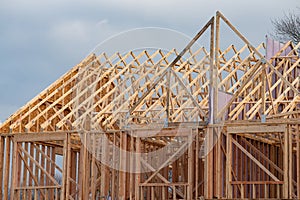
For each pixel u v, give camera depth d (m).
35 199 27.53
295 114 27.53
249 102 27.48
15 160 27.52
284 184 24.52
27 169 27.80
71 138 28.77
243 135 26.77
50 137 27.23
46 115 28.33
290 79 30.78
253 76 29.05
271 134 27.31
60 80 29.58
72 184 30.72
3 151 27.88
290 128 24.69
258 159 28.20
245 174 27.16
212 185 25.50
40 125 28.41
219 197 25.38
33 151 28.09
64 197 26.86
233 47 31.89
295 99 27.48
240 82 29.28
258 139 27.91
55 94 29.30
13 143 27.67
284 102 27.44
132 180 26.48
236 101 28.48
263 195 28.67
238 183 25.28
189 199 25.64
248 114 26.69
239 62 31.33
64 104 29.42
